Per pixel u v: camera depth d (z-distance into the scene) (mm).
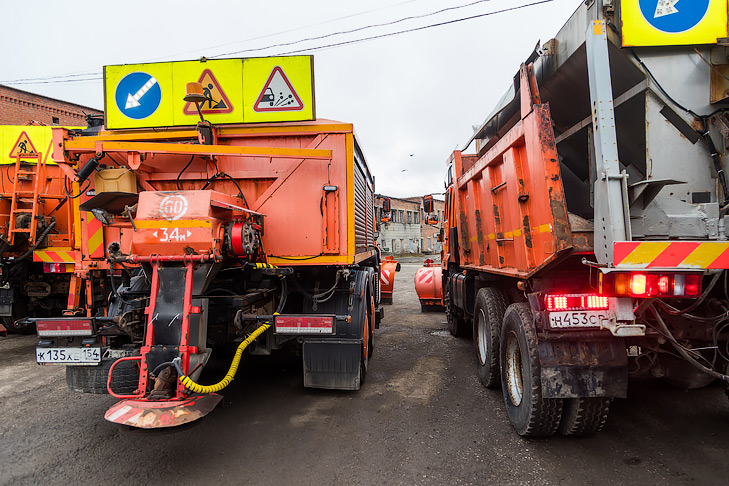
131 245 3258
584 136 4117
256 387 4871
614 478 2838
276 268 4000
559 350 3047
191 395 2984
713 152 2896
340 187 4281
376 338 7578
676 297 2518
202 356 3158
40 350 3494
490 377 4605
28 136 7570
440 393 4637
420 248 51562
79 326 3416
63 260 7168
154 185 4359
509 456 3178
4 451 3344
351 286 4617
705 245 2490
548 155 3094
